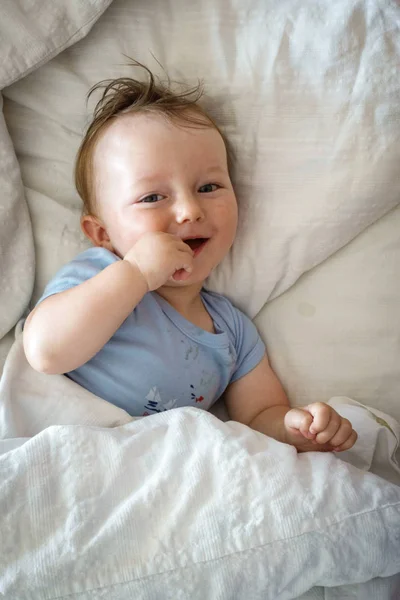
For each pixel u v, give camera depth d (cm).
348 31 96
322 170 96
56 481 69
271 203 98
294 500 67
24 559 63
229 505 66
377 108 94
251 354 100
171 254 83
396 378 97
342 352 99
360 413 90
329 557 65
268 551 64
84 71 100
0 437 80
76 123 100
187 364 92
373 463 90
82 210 102
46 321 82
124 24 99
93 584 61
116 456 71
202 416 76
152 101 92
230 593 62
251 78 98
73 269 89
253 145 98
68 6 93
